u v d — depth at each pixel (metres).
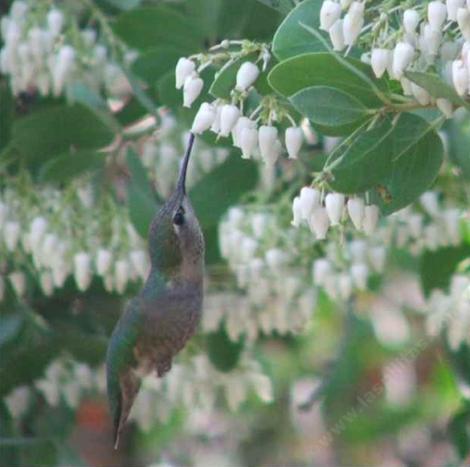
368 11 6.87
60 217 9.89
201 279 8.62
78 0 10.22
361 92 6.92
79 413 13.76
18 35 9.83
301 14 7.11
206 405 11.00
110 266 9.87
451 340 10.42
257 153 8.91
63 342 10.53
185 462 15.45
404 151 7.15
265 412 15.54
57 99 10.77
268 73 7.02
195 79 7.11
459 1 6.50
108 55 10.00
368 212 7.14
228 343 10.82
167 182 10.03
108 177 9.98
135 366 8.72
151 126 9.93
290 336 11.80
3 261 10.19
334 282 9.80
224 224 9.81
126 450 14.89
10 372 10.55
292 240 9.78
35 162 10.00
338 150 7.14
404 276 13.34
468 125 9.95
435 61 6.88
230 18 9.40
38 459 10.80
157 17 9.48
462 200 9.92
